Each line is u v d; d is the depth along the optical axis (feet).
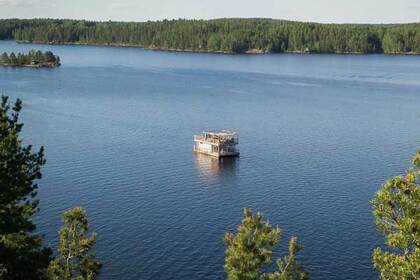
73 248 151.94
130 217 262.88
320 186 317.63
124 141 427.33
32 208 95.86
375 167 360.48
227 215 269.44
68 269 150.41
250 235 125.18
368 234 245.04
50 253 98.53
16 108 96.12
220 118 546.26
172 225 254.47
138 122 512.22
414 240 91.66
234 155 390.21
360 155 394.32
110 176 328.49
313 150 409.90
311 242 237.25
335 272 211.00
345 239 240.12
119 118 530.27
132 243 233.96
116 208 273.95
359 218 264.72
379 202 98.27
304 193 304.30
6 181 89.35
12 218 90.53
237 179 331.98
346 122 532.32
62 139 425.28
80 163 354.54
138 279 205.05
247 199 294.05
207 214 270.46
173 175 336.90
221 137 396.37
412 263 88.74
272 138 453.58
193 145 421.59
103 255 221.87
